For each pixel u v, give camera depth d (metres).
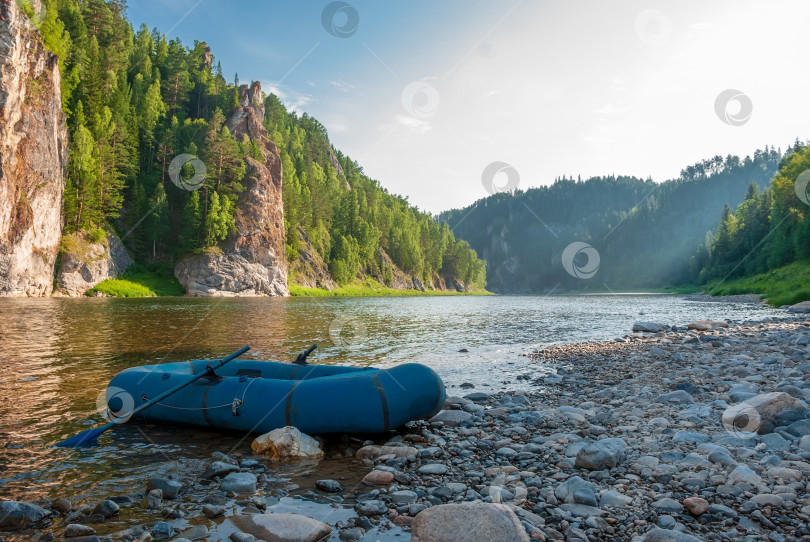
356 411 6.19
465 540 3.41
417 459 5.55
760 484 4.30
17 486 4.74
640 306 45.47
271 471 5.21
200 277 66.25
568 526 3.74
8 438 6.22
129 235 67.56
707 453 5.21
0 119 46.81
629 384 9.36
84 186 57.91
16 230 46.75
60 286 52.28
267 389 6.52
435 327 23.05
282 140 118.75
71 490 4.66
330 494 4.60
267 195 83.00
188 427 6.88
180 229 72.12
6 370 10.48
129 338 16.19
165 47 105.62
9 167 46.75
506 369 11.66
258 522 3.88
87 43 77.94
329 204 113.06
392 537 3.71
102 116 68.94
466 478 4.92
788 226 58.91
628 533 3.66
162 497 4.46
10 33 48.84
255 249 74.62
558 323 25.92
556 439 6.07
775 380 8.88
